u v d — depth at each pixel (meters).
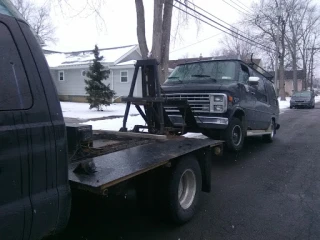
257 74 8.88
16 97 2.08
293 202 4.73
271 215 4.24
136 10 14.21
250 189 5.32
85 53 32.19
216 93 6.65
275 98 10.31
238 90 7.10
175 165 3.75
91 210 4.08
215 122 6.64
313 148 9.03
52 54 35.00
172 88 7.22
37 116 2.19
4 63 2.06
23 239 2.10
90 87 19.45
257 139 10.73
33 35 2.33
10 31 2.14
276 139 10.77
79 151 3.22
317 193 5.14
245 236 3.64
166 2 14.23
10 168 1.98
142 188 3.74
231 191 5.21
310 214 4.29
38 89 2.24
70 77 29.72
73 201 3.42
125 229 3.74
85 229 3.71
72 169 2.81
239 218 4.13
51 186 2.28
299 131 12.84
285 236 3.65
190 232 3.71
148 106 5.44
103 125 11.07
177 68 8.30
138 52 30.36
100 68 19.89
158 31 13.73
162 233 3.66
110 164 3.07
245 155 8.06
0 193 1.93
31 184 2.12
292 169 6.66
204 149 4.47
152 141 4.55
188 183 4.12
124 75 26.45
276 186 5.49
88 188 2.46
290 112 24.53
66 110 19.20
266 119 9.28
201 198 4.87
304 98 29.50
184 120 6.08
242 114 7.43
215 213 4.29
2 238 1.95
